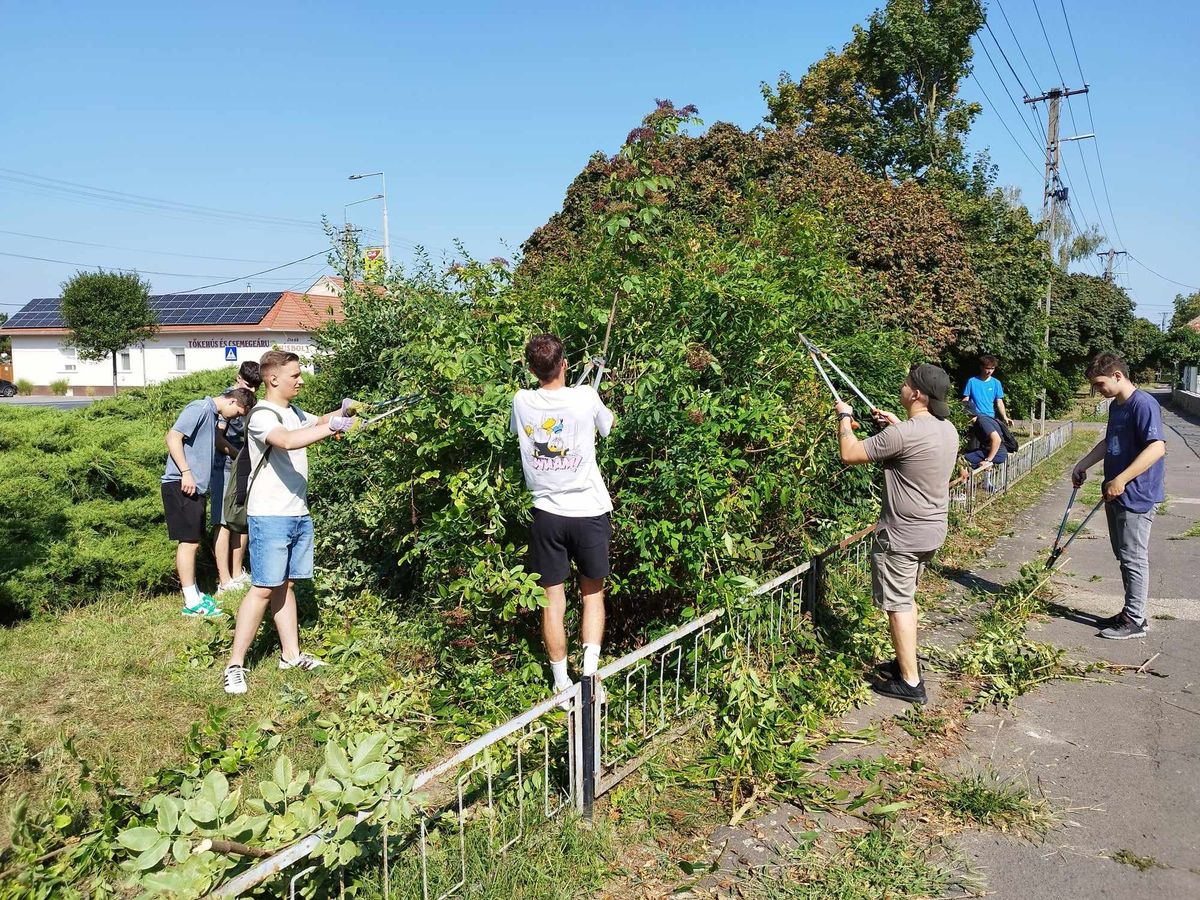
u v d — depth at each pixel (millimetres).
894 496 4547
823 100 26875
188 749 3582
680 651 4129
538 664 4246
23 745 3893
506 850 3127
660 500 4180
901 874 3082
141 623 5863
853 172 13297
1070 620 6195
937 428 4461
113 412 9703
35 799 3574
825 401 5219
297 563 4996
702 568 4270
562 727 3816
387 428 4488
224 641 5398
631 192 4406
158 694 4656
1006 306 17500
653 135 4352
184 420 5996
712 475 4164
